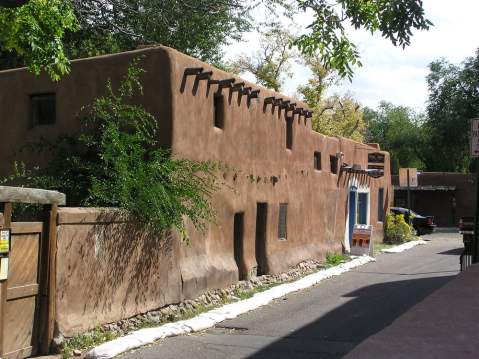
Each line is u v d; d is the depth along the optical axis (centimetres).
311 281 1473
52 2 1028
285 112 1586
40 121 1219
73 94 1156
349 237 2203
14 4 576
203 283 1140
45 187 1023
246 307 1123
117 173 977
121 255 913
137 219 948
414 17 934
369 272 1708
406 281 1505
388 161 2798
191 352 811
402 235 2689
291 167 1627
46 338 774
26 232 752
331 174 2003
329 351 812
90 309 848
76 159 1041
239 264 1343
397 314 1068
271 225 1487
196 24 1997
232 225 1291
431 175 4116
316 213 1827
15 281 738
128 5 1866
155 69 1086
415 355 597
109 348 783
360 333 924
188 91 1127
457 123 4488
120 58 1118
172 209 1002
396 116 6150
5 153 1221
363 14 1055
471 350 611
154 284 992
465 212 4106
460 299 880
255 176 1402
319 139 1878
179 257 1073
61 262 798
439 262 1948
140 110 1039
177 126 1087
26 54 1047
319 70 3838
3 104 1231
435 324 729
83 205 975
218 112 1264
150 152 1046
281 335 919
